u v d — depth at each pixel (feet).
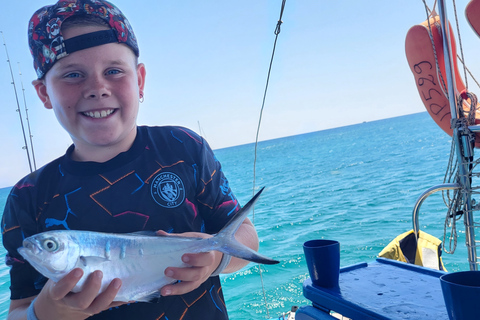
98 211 4.42
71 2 4.00
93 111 4.09
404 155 122.11
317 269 4.81
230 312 19.44
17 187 4.62
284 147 408.46
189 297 4.46
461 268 18.56
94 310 3.30
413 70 6.53
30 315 3.51
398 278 4.91
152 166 4.65
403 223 34.76
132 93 4.32
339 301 4.36
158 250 3.84
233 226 3.94
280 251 32.19
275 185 96.32
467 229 5.40
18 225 4.44
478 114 5.62
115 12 4.20
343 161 139.95
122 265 3.71
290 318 9.43
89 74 4.05
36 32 4.01
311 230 39.65
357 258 26.86
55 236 3.42
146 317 4.25
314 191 74.90
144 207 4.49
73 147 4.90
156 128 5.08
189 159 4.85
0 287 30.55
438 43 5.98
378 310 3.96
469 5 5.23
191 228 4.70
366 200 54.49
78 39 3.96
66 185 4.50
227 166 234.58
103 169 4.52
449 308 3.00
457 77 6.15
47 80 4.21
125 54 4.28
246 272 25.75
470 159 5.32
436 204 37.73
